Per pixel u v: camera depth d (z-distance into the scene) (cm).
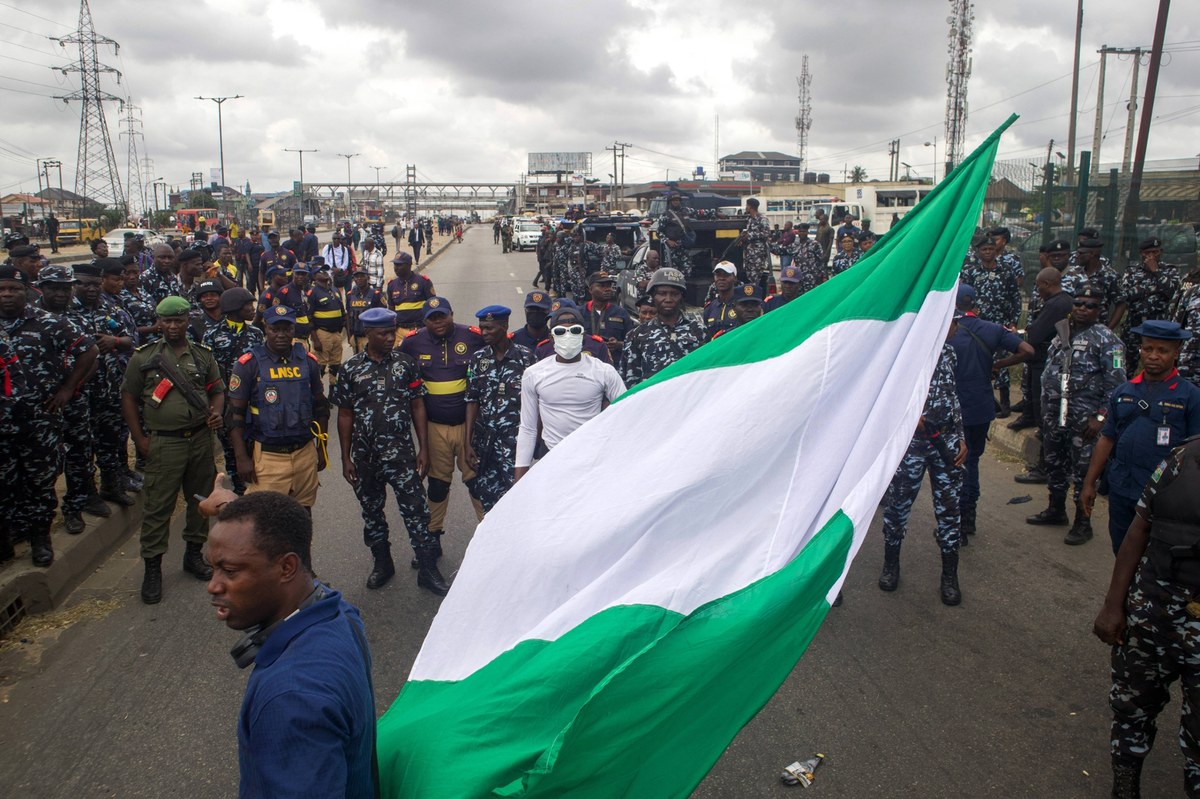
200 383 592
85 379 598
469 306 2212
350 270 1877
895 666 482
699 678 268
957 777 386
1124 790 353
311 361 584
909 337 343
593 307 918
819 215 2012
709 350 354
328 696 188
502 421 569
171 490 580
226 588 203
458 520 726
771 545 305
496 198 15662
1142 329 447
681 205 1772
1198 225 1288
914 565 618
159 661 504
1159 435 443
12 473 561
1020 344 639
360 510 765
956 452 544
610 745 247
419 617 553
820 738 417
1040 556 630
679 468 318
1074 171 1498
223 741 425
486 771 231
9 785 392
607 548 306
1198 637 313
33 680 484
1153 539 326
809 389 329
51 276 620
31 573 564
